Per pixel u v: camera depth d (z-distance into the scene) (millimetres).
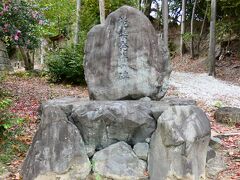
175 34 26625
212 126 7551
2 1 8602
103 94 4992
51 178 4152
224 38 21219
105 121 4352
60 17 19281
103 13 13992
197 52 23469
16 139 5797
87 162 4297
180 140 4016
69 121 4402
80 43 13914
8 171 4668
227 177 4645
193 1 25172
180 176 4016
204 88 13648
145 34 4965
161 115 4281
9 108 7953
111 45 5008
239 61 19938
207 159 4738
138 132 4438
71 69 13023
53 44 20266
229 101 11008
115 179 4266
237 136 6633
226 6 18938
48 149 4227
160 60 5043
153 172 4227
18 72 15766
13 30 8961
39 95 10281
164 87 5082
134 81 4914
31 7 10227
